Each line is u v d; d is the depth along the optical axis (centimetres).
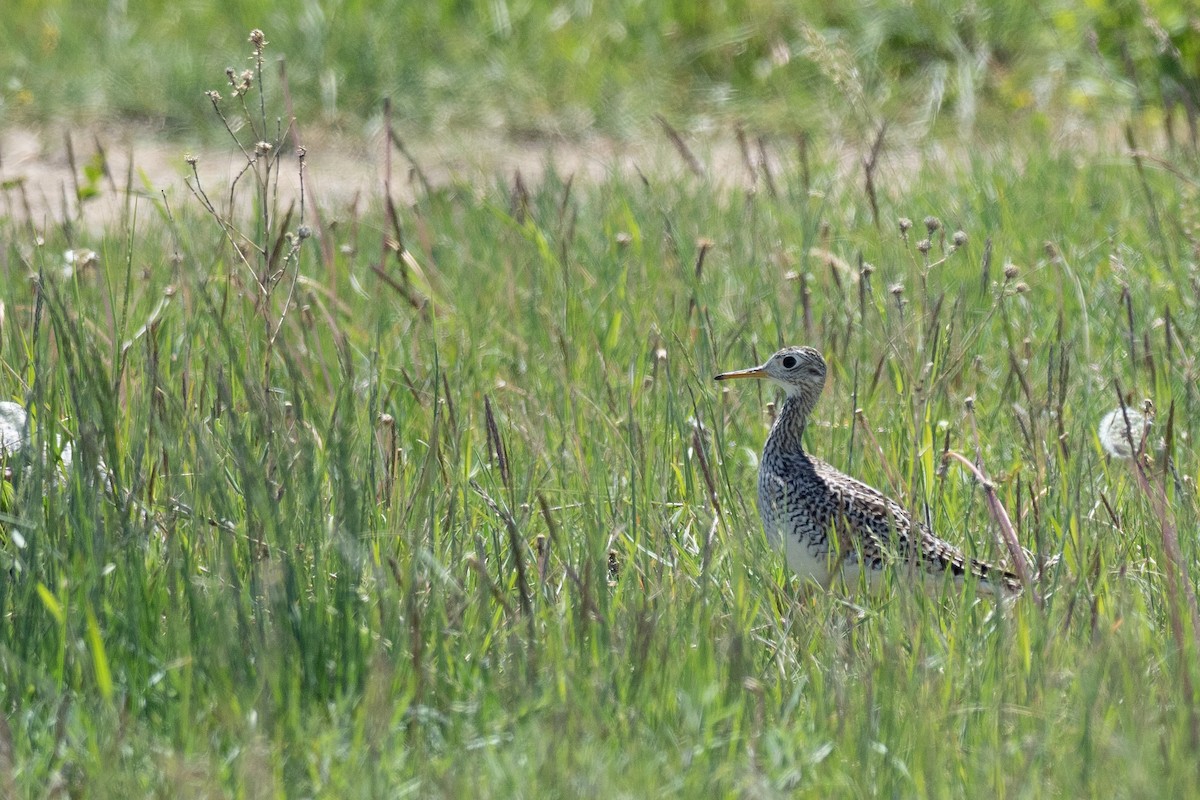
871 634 876
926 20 2520
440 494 988
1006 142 2019
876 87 2441
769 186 1623
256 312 1112
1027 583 865
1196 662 800
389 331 1326
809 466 1042
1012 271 1151
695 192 1833
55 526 877
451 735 755
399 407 1146
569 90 2472
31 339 1121
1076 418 1112
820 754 736
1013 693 791
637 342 1265
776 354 1063
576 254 1515
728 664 793
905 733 764
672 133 1670
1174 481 983
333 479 932
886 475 1069
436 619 835
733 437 1152
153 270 1388
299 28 2541
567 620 853
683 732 757
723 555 955
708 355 1216
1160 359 1209
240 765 709
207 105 2358
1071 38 2439
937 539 985
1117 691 784
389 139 1402
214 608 812
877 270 1416
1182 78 2247
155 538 914
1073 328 1298
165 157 2222
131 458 955
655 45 2584
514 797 686
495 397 1201
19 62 2458
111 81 2417
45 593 796
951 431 1130
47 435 966
